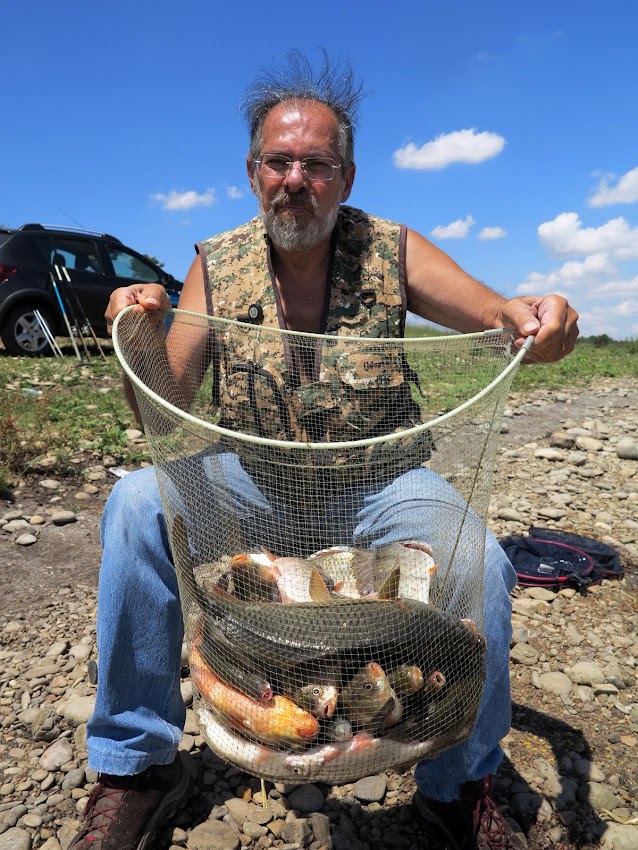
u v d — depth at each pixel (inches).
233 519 31.3
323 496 31.2
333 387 39.5
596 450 111.5
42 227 187.3
